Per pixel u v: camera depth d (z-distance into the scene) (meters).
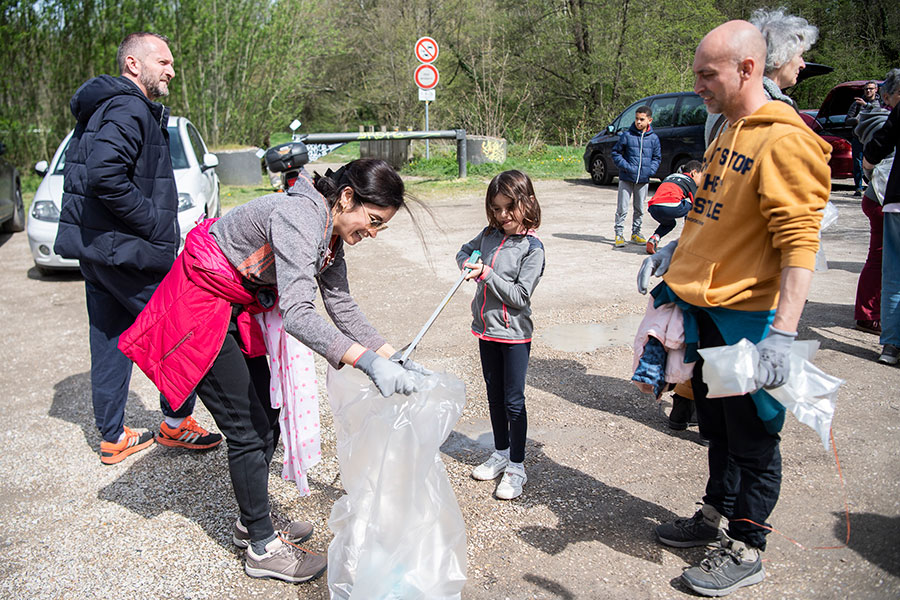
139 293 3.41
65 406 4.37
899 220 4.27
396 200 2.37
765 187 2.14
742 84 2.26
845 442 3.49
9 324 6.06
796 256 2.10
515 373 3.07
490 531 2.91
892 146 4.37
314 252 2.30
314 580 2.69
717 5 22.39
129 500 3.26
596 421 3.85
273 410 2.81
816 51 22.36
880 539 2.73
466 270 2.88
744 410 2.31
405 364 2.49
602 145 13.26
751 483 2.41
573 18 22.50
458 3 23.48
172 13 15.23
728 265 2.31
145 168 3.30
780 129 2.15
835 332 5.05
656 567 2.65
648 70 20.75
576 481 3.26
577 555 2.73
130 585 2.65
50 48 14.64
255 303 2.58
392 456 2.27
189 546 2.90
